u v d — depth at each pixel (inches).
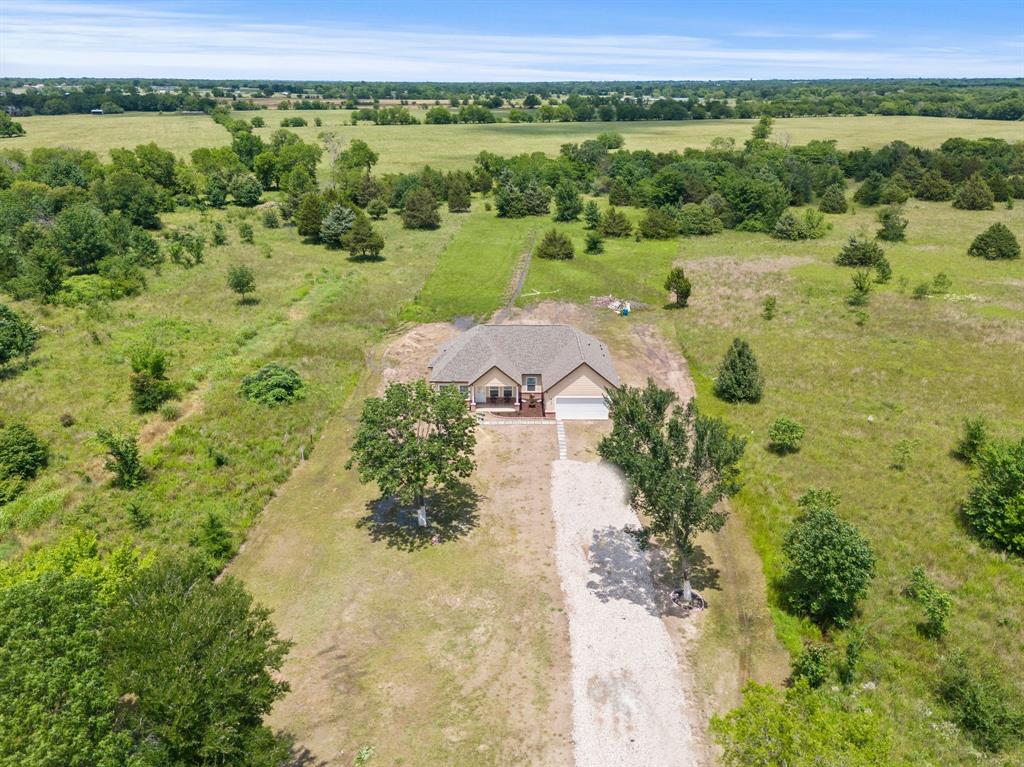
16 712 745.0
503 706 1132.5
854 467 1801.2
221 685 811.4
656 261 3769.7
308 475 1801.2
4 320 2325.3
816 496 1599.4
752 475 1772.9
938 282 3110.2
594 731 1088.8
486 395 2122.3
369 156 6200.8
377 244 3695.9
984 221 4584.2
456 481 1755.7
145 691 782.5
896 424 2012.8
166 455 1833.2
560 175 5743.1
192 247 3629.4
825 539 1273.4
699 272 3560.5
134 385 2046.0
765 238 4335.6
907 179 5610.2
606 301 3112.7
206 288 3225.9
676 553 1483.8
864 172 5984.3
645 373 2404.0
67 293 2994.6
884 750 799.1
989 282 3262.8
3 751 713.6
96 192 4411.9
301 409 2097.7
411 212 4498.0
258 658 868.0
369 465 1476.4
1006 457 1526.8
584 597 1374.3
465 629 1293.1
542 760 1041.5
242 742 822.5
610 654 1236.5
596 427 2038.6
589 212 4564.5
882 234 4158.5
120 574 1117.7
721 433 1280.8
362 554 1497.3
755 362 2176.4
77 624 865.5
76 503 1626.5
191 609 868.0
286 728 1089.4
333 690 1160.8
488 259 3759.8
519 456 1887.3
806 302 3051.2
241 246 4040.4
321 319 2854.3
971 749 1026.1
